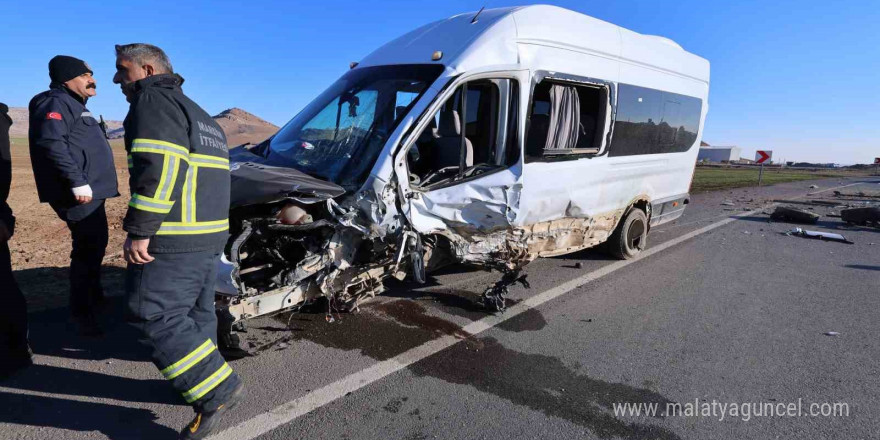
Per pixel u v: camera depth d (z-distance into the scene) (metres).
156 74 2.52
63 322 4.13
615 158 5.91
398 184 3.84
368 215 3.77
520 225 4.86
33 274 5.28
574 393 3.29
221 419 2.89
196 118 2.56
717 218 11.05
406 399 3.16
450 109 4.39
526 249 5.00
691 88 7.33
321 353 3.74
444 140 4.51
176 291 2.56
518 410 3.07
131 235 2.33
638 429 2.90
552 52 4.98
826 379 3.54
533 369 3.60
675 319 4.66
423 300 4.91
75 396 3.10
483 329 4.29
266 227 3.51
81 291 3.79
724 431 2.91
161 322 2.53
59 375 3.33
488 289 4.75
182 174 2.40
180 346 2.54
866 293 5.55
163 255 2.48
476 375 3.49
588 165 5.48
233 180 3.67
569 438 2.80
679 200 7.69
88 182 3.70
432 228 4.12
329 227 3.66
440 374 3.49
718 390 3.37
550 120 4.99
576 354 3.86
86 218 3.69
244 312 3.34
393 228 3.87
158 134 2.32
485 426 2.90
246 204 3.42
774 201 15.04
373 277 4.04
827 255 7.45
